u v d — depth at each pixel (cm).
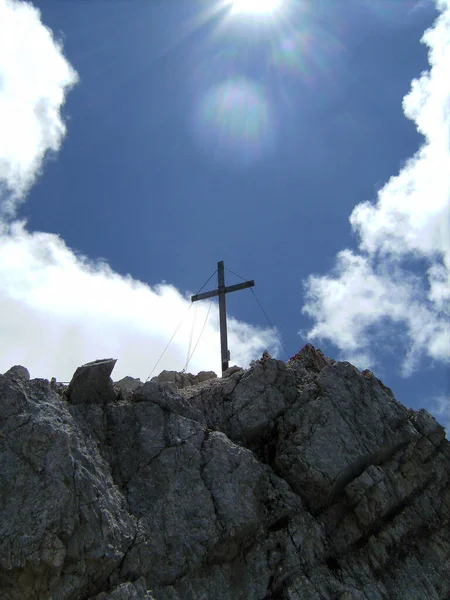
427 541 2155
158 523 1769
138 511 1778
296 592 1788
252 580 1798
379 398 2495
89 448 1822
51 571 1496
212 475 1936
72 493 1614
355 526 2088
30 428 1703
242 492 1933
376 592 1895
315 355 2742
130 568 1622
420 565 2066
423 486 2325
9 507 1555
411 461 2364
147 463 1908
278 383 2409
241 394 2339
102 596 1527
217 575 1769
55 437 1697
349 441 2227
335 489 2117
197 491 1880
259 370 2420
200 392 2350
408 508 2228
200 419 2155
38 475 1617
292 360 2717
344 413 2336
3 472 1612
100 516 1631
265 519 1959
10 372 1855
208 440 2038
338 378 2464
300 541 1934
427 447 2422
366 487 2125
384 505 2122
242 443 2220
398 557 2072
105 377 2042
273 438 2264
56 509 1559
